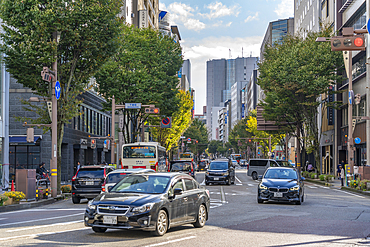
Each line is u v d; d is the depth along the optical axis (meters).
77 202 20.42
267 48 49.06
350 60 31.20
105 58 25.06
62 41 23.48
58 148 25.00
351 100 31.25
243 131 98.06
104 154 56.16
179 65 40.12
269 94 45.09
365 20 40.59
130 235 10.06
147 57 38.41
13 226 12.02
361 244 9.11
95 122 50.59
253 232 10.69
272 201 19.88
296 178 18.92
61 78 24.84
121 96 35.44
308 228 11.46
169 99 38.66
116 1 24.34
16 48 23.00
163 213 10.02
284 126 53.50
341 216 14.31
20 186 19.59
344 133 46.88
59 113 24.50
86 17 23.08
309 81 40.00
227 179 34.44
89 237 9.78
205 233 10.49
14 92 35.56
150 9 78.50
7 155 29.78
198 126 127.81
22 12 22.53
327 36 42.16
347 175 31.34
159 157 33.19
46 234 10.30
